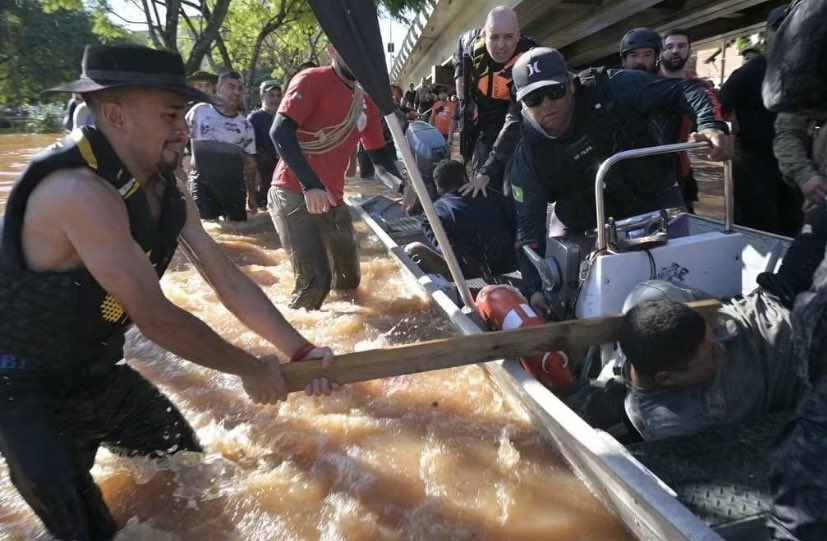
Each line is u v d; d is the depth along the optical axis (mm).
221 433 2803
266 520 2250
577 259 3061
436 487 2402
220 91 7562
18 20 43156
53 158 1764
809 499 1499
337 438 2750
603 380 2668
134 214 1897
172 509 2316
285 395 2350
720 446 2125
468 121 5672
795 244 2383
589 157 3277
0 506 2338
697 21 13516
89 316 1964
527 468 2488
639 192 3402
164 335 1944
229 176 7609
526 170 3459
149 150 1898
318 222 4262
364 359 2395
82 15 47281
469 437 2711
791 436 1569
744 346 2285
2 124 40312
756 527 1867
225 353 2115
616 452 2051
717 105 3023
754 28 14781
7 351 1920
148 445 2426
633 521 2033
